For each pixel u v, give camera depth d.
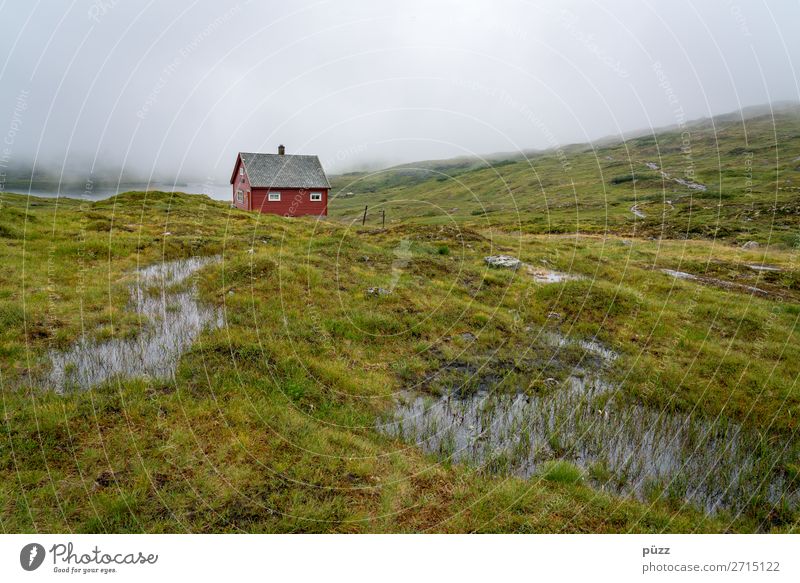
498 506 6.93
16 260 16.22
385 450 8.19
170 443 7.47
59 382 9.12
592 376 11.61
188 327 12.16
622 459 8.41
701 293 18.02
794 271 22.92
